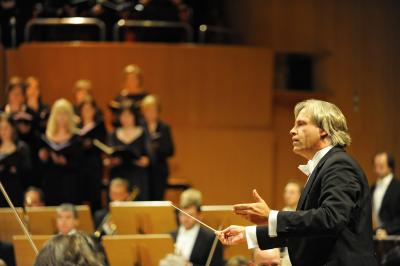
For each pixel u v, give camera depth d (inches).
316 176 254.8
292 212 247.1
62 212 521.3
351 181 247.6
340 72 763.4
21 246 478.9
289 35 774.5
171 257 407.2
